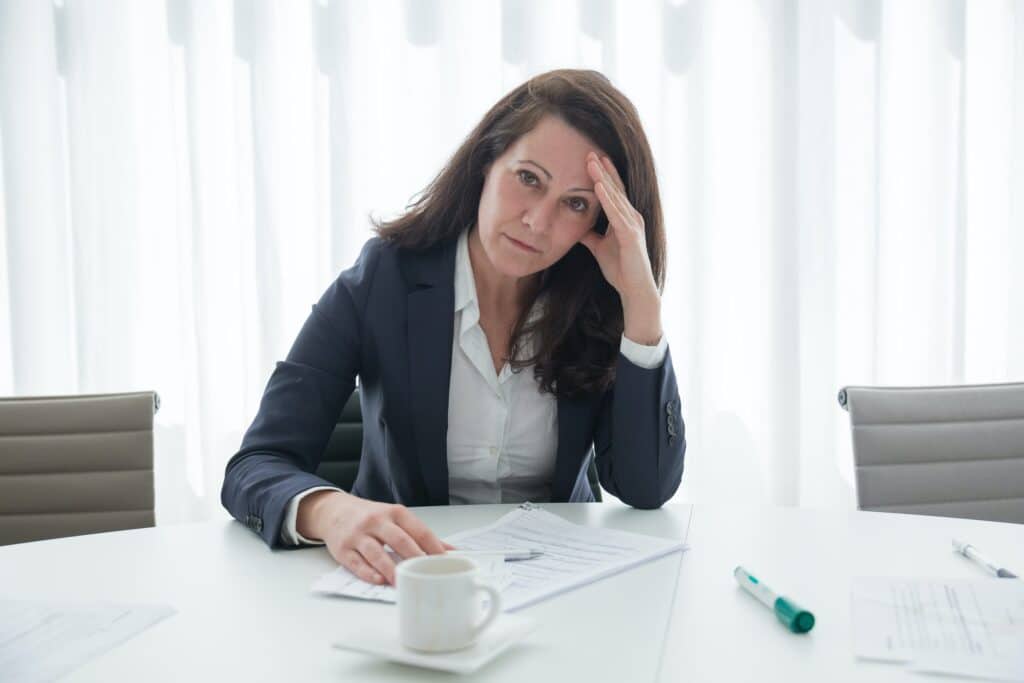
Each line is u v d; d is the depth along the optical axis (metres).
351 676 0.61
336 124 2.38
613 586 0.82
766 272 2.38
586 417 1.26
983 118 2.40
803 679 0.60
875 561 0.90
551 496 1.28
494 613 0.64
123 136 2.43
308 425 1.17
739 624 0.71
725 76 2.39
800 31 2.37
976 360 2.43
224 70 2.43
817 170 2.36
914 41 2.38
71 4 2.42
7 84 2.41
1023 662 0.62
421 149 2.41
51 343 2.46
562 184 1.15
